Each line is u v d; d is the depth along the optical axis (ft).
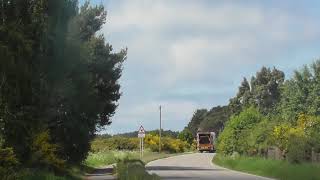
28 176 68.33
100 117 144.66
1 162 63.26
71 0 75.56
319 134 144.77
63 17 73.00
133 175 95.50
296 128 160.97
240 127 220.02
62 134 105.09
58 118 103.04
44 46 66.08
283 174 123.95
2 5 60.13
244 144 203.92
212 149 407.44
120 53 147.13
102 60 136.87
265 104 382.42
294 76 221.46
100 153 255.70
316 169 115.34
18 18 61.26
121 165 115.24
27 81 60.85
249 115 220.64
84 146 113.91
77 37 94.12
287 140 154.20
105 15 136.67
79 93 101.76
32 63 62.54
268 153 175.63
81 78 100.12
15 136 65.46
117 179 108.37
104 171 148.56
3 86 58.70
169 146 411.95
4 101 60.03
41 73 67.97
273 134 170.40
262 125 192.03
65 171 94.22
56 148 92.43
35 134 74.59
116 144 369.71
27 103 64.18
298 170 119.24
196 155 341.41
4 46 57.21
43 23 65.10
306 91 216.74
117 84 146.10
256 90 389.60
